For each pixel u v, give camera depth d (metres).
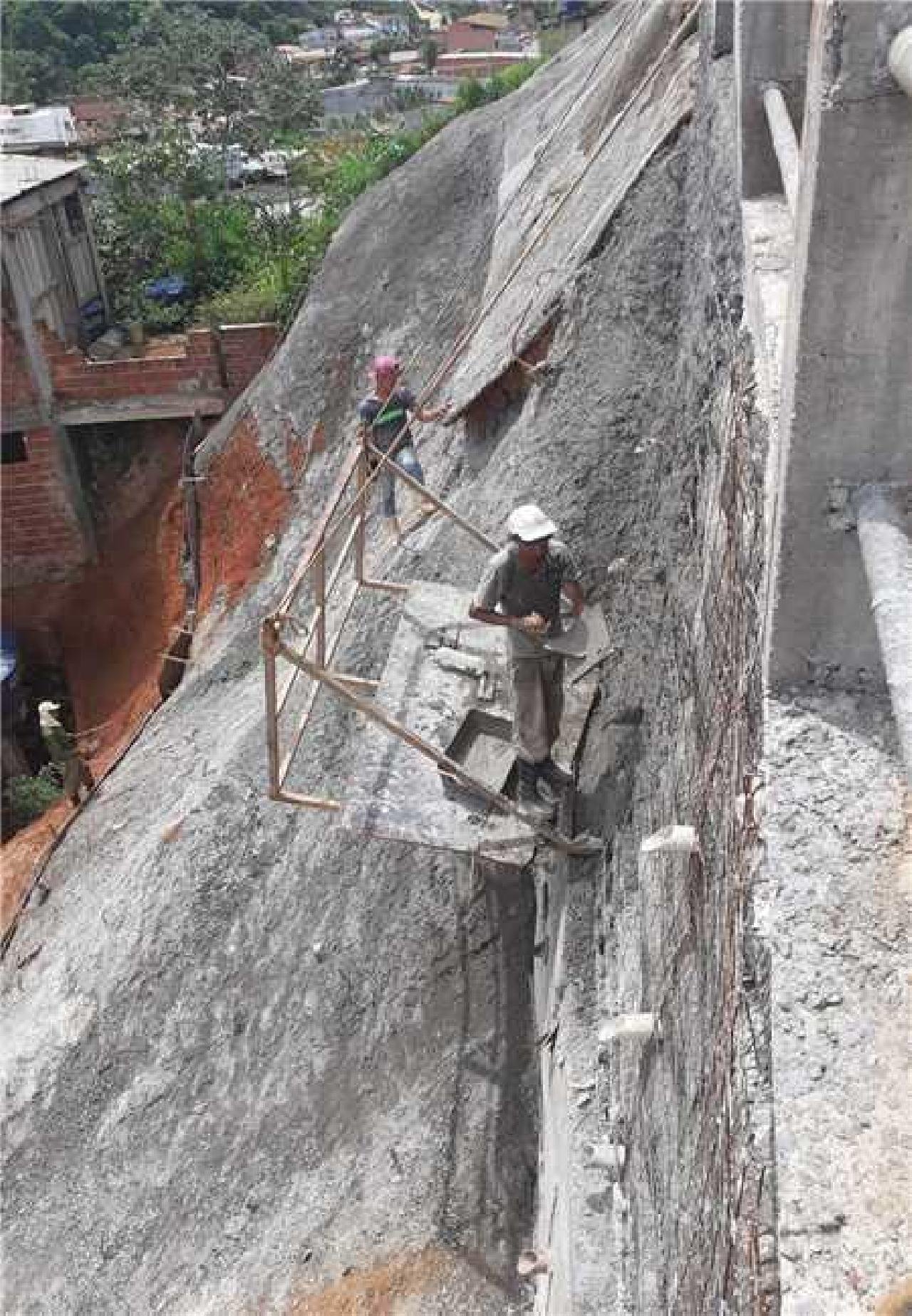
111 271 24.33
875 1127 2.02
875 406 2.54
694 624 4.82
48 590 19.95
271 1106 7.10
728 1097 2.53
